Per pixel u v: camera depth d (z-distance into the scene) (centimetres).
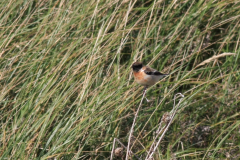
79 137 975
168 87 1055
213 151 969
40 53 1098
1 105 1086
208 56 1109
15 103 1037
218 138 980
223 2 1082
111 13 1127
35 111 998
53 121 1034
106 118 977
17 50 1155
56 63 1100
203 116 1030
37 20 1160
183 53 1085
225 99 1022
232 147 943
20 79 1091
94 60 1047
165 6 1145
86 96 994
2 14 1180
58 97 994
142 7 1139
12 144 967
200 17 1084
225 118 1012
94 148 985
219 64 1092
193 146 1016
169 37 1105
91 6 1143
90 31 1125
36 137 992
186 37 1065
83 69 1063
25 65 1076
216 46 1109
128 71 1023
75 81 1048
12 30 1121
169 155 934
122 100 996
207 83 997
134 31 1162
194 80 1070
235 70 1029
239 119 995
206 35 1112
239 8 1109
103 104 1001
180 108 980
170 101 998
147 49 1089
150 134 1001
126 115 981
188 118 1027
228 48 1094
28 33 1173
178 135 1009
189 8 1083
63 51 1125
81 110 985
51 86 1043
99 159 987
